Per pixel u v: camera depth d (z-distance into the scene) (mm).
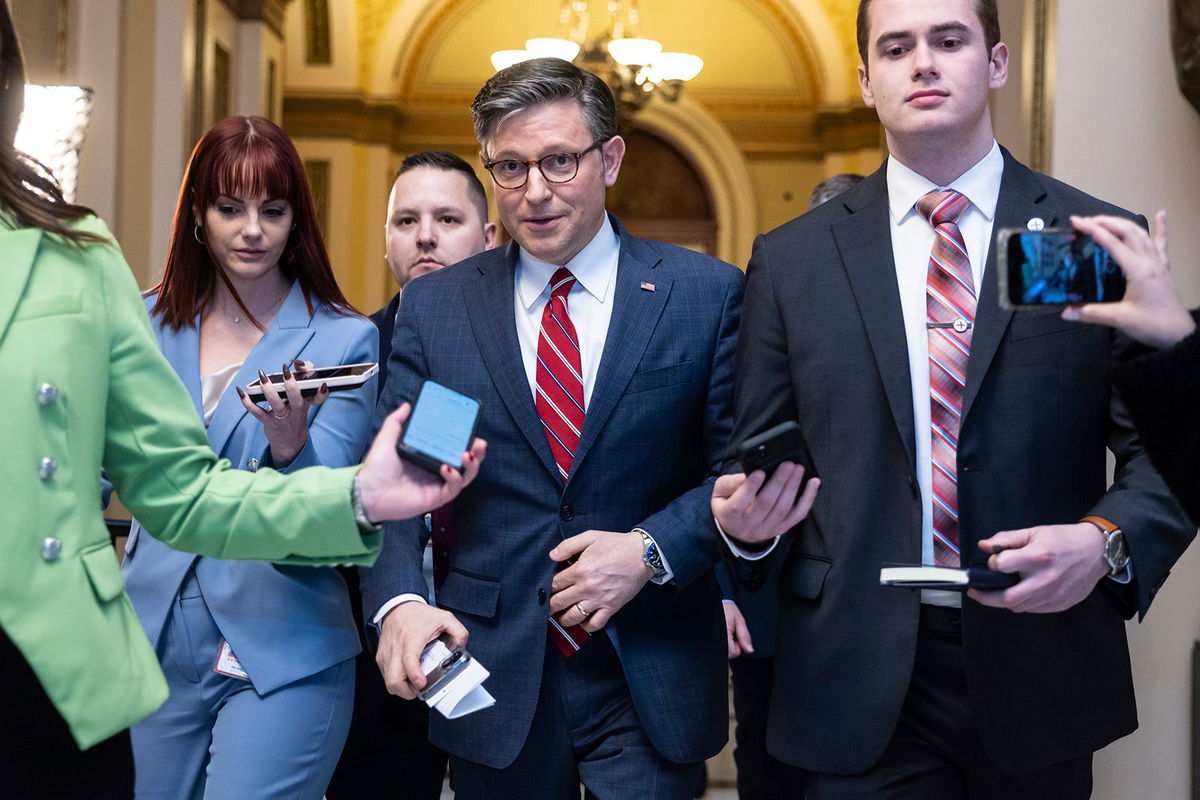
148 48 5586
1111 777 3102
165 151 5617
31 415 1457
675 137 13555
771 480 1984
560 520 2404
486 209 3584
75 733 1452
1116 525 1989
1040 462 2139
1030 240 1595
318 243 2627
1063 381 2146
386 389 2590
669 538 2303
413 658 2203
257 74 7359
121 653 1512
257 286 2611
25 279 1490
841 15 13312
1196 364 1561
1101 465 2188
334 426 2492
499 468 2441
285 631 2365
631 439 2412
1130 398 1626
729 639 3160
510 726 2375
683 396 2453
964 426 2152
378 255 12797
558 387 2451
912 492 2174
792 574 2307
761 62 13578
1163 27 3176
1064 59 3207
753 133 13625
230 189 2486
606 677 2406
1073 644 2168
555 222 2420
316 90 12641
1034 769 2152
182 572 2412
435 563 2564
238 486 1670
